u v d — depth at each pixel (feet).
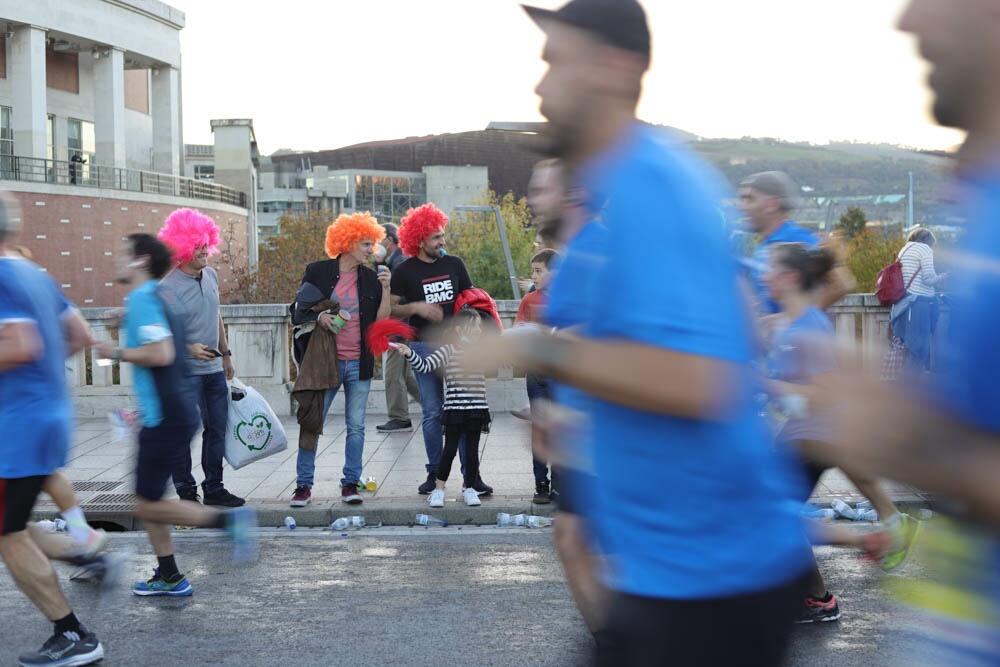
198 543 23.95
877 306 40.19
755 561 5.89
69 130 161.38
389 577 20.86
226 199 177.78
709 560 5.83
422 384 26.61
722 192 6.11
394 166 355.97
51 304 15.35
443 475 26.16
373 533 24.93
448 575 20.97
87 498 27.37
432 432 26.86
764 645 6.00
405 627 17.56
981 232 4.25
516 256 210.59
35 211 134.00
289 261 141.79
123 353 17.12
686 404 5.44
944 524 4.62
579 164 6.29
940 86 4.30
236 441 25.62
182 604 18.98
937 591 4.71
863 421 4.29
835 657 15.61
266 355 40.37
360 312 26.04
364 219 26.21
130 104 178.50
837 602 18.20
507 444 34.06
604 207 6.09
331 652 16.31
